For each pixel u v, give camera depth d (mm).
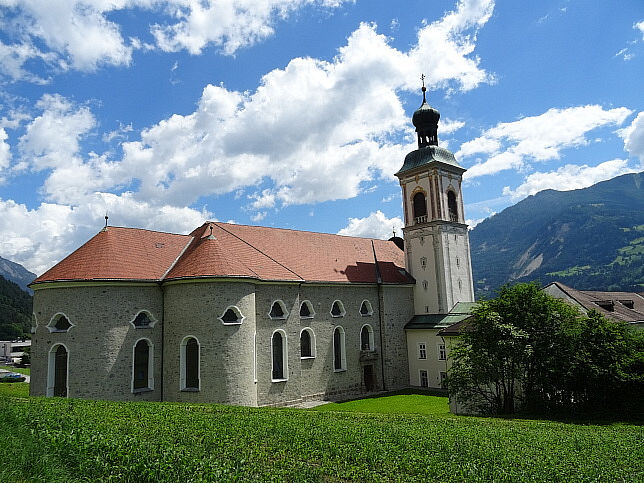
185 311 38875
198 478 13641
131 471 13680
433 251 58156
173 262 43094
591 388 36906
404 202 61906
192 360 38625
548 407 37375
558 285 60312
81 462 14117
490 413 38312
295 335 44969
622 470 19578
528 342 36969
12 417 18250
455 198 60906
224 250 41438
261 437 21062
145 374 38875
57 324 37438
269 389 41906
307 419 27719
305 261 50969
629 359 36188
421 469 17594
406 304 58719
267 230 52094
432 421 30391
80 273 37250
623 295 74000
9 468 12438
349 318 52156
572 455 21453
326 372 48469
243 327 39188
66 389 36094
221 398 37375
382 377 54594
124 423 21469
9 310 165875
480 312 38656
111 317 37438
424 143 62125
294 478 15328
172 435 19766
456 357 38938
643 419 35656
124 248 40812
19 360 120625
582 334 37781
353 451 19391
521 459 19969
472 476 17016
